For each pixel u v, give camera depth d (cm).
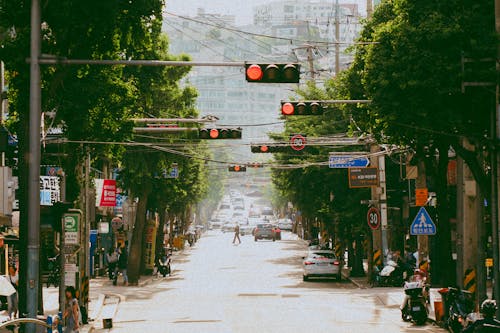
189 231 12106
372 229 5262
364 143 4481
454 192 4953
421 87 2689
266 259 8556
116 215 7375
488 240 4828
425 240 4178
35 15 2097
